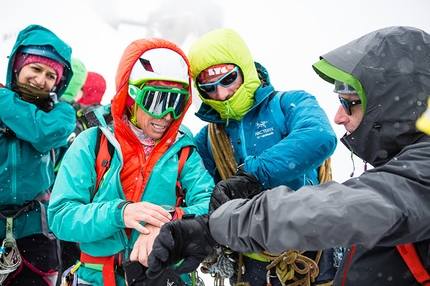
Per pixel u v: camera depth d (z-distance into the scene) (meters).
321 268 2.62
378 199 1.26
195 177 2.37
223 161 2.72
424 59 1.61
